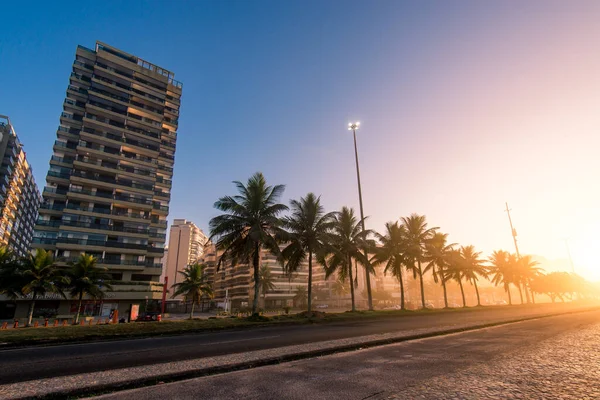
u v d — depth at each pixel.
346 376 6.28
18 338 11.22
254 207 23.33
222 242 22.72
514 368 6.77
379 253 35.72
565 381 5.73
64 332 12.67
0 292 32.31
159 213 64.88
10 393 5.22
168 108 74.12
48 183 56.59
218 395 5.16
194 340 12.33
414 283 117.81
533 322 18.77
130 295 52.47
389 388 5.42
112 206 59.59
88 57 65.38
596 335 12.32
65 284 36.91
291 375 6.42
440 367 6.96
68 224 54.38
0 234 75.12
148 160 66.44
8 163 74.50
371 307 30.06
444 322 19.45
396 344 10.62
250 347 10.34
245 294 92.88
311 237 25.83
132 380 5.84
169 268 121.31
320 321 21.73
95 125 61.72
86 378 6.13
